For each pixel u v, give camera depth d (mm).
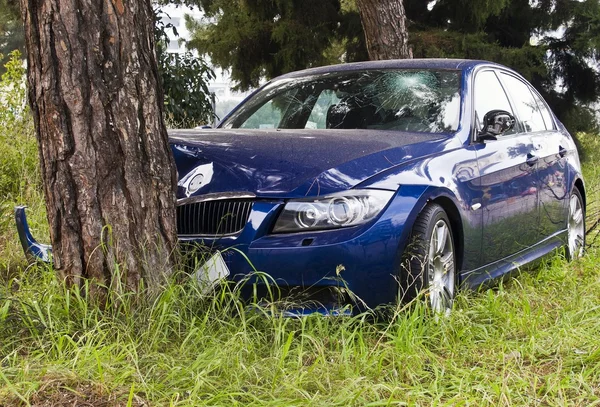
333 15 15977
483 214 4535
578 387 3068
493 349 3586
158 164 3699
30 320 3412
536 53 15406
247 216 3811
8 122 7684
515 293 4852
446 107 4832
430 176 4047
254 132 4559
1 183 6797
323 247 3654
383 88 5098
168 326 3453
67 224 3615
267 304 3627
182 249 3867
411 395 2943
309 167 3875
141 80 3643
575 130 17141
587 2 15742
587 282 5074
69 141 3559
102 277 3602
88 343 3160
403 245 3787
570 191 6125
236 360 3115
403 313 3793
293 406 2750
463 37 15000
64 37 3514
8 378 2979
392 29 9914
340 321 3662
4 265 4922
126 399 2820
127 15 3594
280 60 16359
